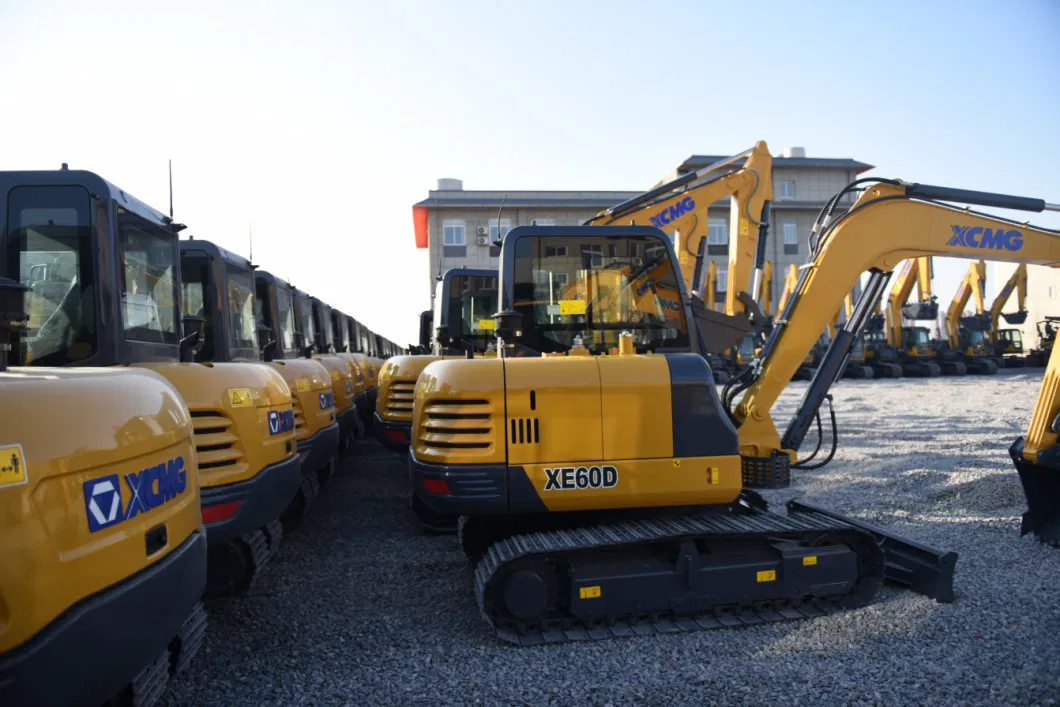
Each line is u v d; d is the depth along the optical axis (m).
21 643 1.64
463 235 33.22
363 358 12.02
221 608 4.18
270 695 3.08
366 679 3.22
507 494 3.81
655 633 3.61
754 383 5.75
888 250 5.72
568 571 3.69
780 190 35.88
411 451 4.21
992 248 5.86
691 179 8.32
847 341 5.94
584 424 3.88
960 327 27.02
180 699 3.05
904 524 5.48
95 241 4.07
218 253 7.28
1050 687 2.89
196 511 2.49
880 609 3.79
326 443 6.35
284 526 6.12
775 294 35.06
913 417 12.25
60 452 1.78
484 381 3.86
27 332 3.99
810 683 3.02
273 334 9.35
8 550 1.61
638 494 3.88
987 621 3.60
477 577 3.76
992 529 5.27
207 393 3.65
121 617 1.93
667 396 3.95
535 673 3.24
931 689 2.94
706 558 3.82
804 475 7.58
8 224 4.05
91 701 1.86
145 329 4.52
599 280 5.00
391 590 4.49
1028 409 12.84
